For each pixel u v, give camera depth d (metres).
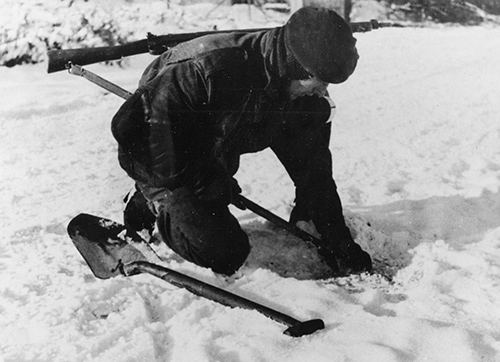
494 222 4.26
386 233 4.18
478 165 5.40
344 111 7.26
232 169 3.54
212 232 3.32
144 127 3.15
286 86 3.16
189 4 14.09
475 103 7.39
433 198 4.68
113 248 3.46
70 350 2.83
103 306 3.22
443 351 2.74
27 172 5.48
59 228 4.26
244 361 2.70
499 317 3.04
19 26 10.11
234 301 3.01
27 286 3.40
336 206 3.73
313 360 2.67
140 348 2.81
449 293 3.34
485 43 11.16
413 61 9.87
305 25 3.02
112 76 9.21
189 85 3.12
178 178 3.18
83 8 10.91
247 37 3.20
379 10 15.93
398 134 6.34
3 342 2.92
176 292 3.26
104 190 5.03
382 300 3.29
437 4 16.33
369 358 2.67
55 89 8.44
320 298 3.23
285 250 3.91
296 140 3.60
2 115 7.23
